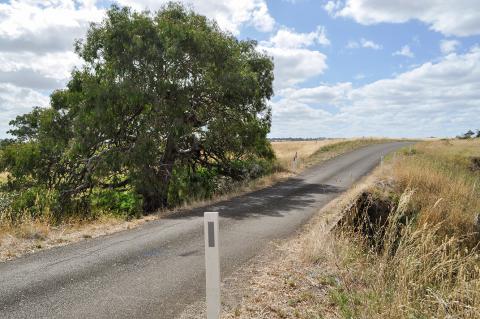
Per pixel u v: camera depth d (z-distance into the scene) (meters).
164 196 19.61
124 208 15.68
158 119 19.50
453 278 6.10
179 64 19.64
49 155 20.45
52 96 21.69
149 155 18.91
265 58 27.09
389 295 5.36
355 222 10.98
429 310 5.25
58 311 5.50
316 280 6.46
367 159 33.75
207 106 21.72
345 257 7.09
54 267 7.39
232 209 14.21
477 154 34.94
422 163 21.94
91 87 18.77
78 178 21.02
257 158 27.50
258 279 6.66
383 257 6.10
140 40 18.14
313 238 8.22
